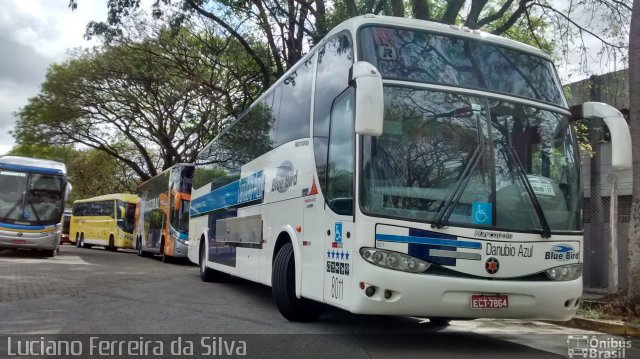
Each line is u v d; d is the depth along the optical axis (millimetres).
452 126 6344
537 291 6129
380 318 8750
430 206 6012
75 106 33500
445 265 5906
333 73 7230
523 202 6316
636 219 9219
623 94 14688
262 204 9648
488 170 6270
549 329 8625
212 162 14492
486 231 6059
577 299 6484
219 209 13039
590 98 15500
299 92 8531
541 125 6758
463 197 6098
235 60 24109
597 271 13125
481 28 16234
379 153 6082
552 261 6309
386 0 16125
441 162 6191
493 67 6875
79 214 43656
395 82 6344
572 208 6633
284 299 7945
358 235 5902
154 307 9102
